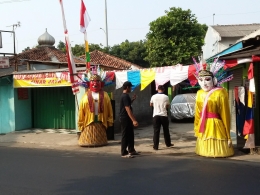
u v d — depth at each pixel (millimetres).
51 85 12758
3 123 14547
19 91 14367
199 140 8352
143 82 10305
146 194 5188
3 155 9094
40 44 22438
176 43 24391
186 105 16062
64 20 10992
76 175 6508
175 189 5398
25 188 5676
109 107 10656
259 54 7516
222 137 7984
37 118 14836
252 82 7812
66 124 14117
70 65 11062
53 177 6398
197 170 6641
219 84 8359
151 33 25188
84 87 11367
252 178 5949
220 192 5188
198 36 24719
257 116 8469
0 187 5766
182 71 9562
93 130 10281
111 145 10469
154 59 24719
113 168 7043
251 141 8211
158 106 9375
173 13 24516
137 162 7609
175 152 8938
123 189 5480
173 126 14875
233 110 11578
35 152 9562
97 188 5574
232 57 7980
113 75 10828
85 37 11055
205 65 8406
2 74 14461
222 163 7242
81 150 9758
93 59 23594
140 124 15516
